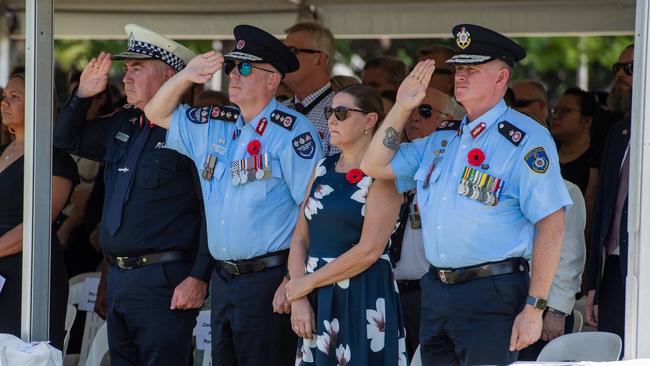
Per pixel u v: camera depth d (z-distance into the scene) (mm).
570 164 17156
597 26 19922
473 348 10391
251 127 12008
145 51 12820
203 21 20656
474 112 10602
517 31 20109
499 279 10328
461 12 20219
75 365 16047
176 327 12586
